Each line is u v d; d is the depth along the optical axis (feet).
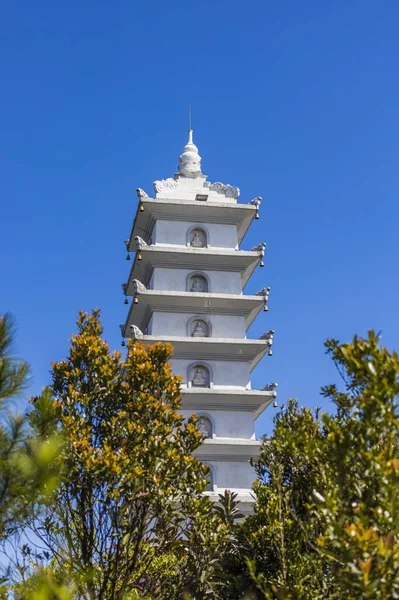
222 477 119.03
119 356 69.41
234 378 128.47
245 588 57.26
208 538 61.62
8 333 41.91
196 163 146.41
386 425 38.29
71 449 59.16
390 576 34.91
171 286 132.67
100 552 60.18
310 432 60.70
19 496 39.60
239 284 135.54
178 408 68.13
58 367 68.13
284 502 59.98
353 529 35.22
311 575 52.24
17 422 39.65
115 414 65.51
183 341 125.39
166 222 137.39
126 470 58.44
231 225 140.15
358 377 40.91
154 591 63.77
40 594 36.99
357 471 41.22
